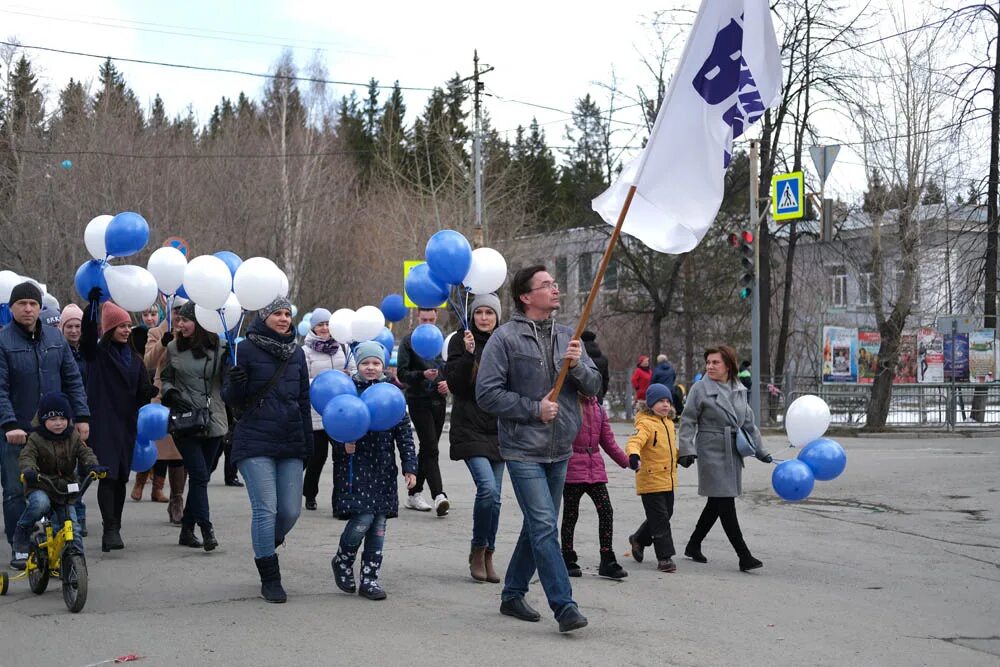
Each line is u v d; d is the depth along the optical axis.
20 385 7.51
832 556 8.66
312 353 11.63
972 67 26.20
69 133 35.81
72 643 5.54
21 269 32.66
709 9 6.39
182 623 5.99
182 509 9.87
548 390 5.88
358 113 67.62
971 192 27.70
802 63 29.25
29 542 7.07
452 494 12.41
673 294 35.81
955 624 6.27
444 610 6.39
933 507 11.80
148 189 34.66
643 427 7.95
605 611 6.48
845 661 5.38
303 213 41.59
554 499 6.01
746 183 33.09
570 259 42.59
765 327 31.02
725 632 5.96
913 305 28.41
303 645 5.51
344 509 6.64
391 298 13.32
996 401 26.73
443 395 10.59
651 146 6.30
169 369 8.73
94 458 7.01
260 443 6.49
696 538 8.34
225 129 44.88
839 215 31.44
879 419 26.56
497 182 41.91
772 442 22.52
